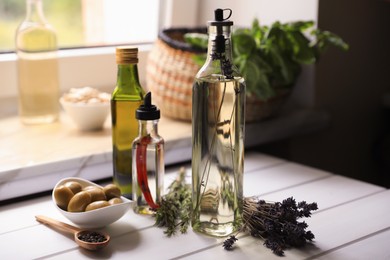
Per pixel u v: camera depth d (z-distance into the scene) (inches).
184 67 55.4
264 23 66.7
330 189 47.8
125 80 43.3
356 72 69.5
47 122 58.2
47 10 64.9
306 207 39.6
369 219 41.6
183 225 40.2
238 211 39.5
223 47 37.2
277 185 48.6
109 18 69.5
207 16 71.6
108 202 39.7
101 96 55.9
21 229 40.0
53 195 40.2
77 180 42.6
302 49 55.1
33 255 36.2
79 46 66.8
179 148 53.7
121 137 44.2
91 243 36.2
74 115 54.3
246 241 38.5
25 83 56.4
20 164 45.4
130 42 71.2
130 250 36.9
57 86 58.4
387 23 71.9
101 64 64.7
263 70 53.6
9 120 59.2
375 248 37.2
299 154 66.6
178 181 46.4
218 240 38.5
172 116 58.9
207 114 37.8
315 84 65.2
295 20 63.9
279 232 38.0
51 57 57.1
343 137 70.6
